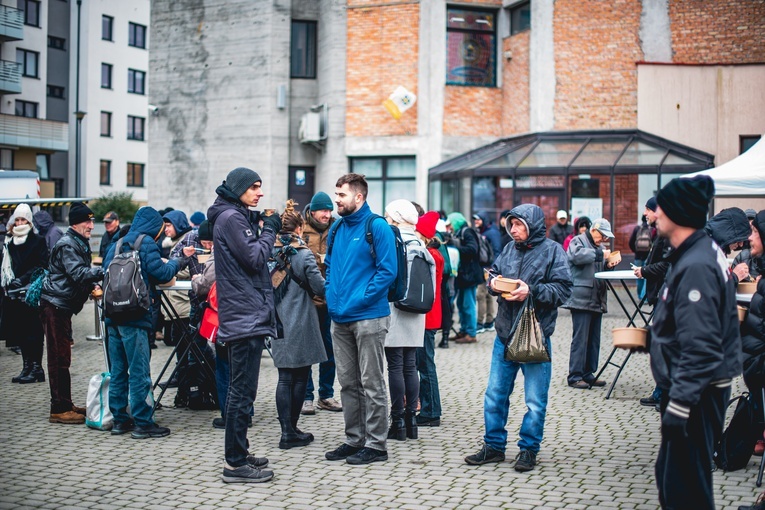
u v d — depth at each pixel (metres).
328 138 24.33
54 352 7.83
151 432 7.24
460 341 13.15
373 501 5.45
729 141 21.16
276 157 24.92
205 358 8.28
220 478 6.00
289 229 7.02
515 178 20.41
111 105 53.12
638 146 20.19
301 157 25.28
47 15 48.19
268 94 24.80
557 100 21.72
